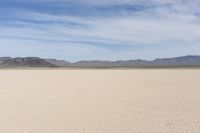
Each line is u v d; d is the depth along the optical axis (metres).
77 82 32.16
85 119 11.88
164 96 19.12
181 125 10.70
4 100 17.52
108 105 15.42
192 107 14.69
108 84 29.03
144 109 14.17
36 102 16.64
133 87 25.59
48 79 38.19
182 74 51.62
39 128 10.41
